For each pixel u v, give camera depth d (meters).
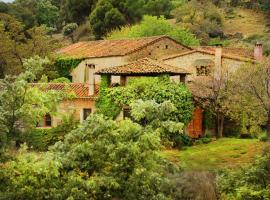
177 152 37.38
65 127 39.91
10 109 14.43
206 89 44.06
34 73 15.20
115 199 14.59
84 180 14.21
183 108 41.59
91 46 60.88
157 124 14.54
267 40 88.00
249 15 106.12
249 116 41.91
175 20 97.69
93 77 44.41
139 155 14.30
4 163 14.12
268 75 40.94
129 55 51.84
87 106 43.38
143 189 14.51
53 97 15.16
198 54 50.03
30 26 97.12
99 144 14.47
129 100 41.66
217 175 24.75
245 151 35.75
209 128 44.31
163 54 53.78
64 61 57.62
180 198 22.91
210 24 95.31
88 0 108.38
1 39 58.94
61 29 111.69
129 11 97.25
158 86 41.34
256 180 18.47
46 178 14.01
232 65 48.94
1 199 13.79
